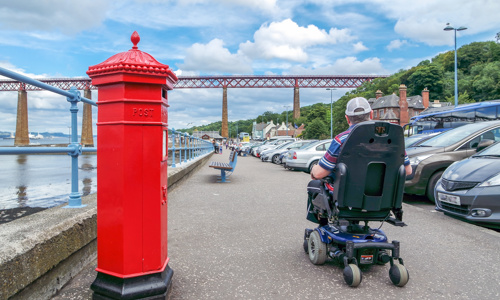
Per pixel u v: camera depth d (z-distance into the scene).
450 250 3.96
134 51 2.50
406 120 84.81
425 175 7.37
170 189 8.29
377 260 3.11
